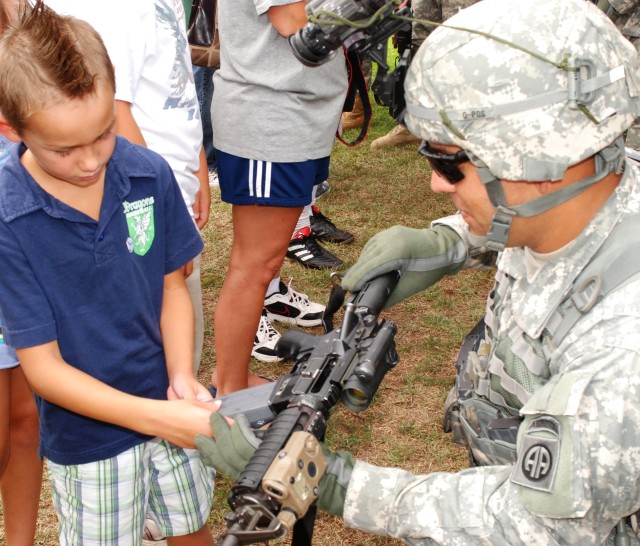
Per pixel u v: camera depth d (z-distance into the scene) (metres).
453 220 2.05
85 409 1.83
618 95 1.37
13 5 2.05
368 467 1.52
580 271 1.44
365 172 6.00
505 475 1.45
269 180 2.92
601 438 1.25
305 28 1.60
